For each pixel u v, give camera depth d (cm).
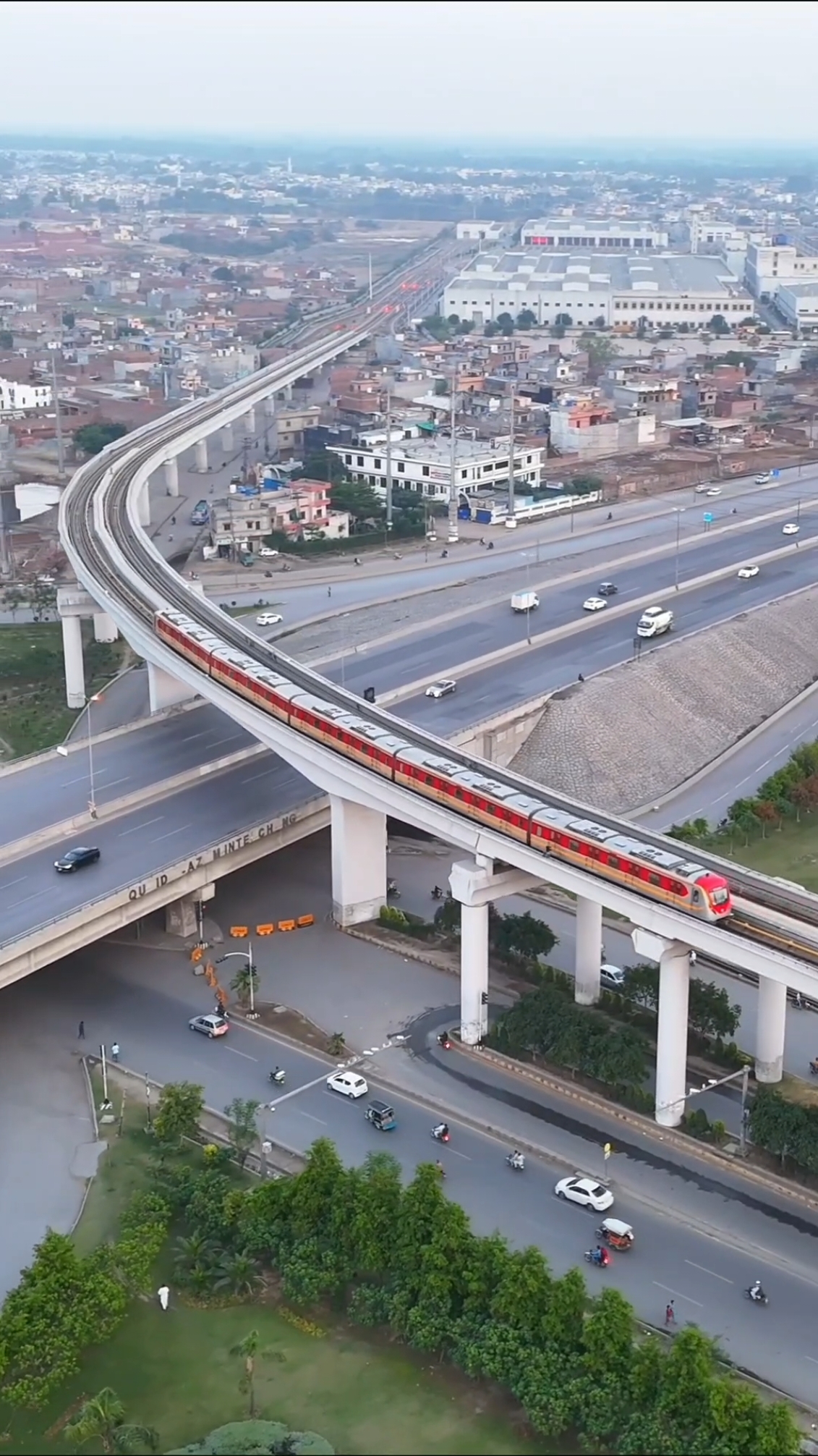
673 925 13512
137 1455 10325
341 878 17812
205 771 19775
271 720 18250
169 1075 14912
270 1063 15112
